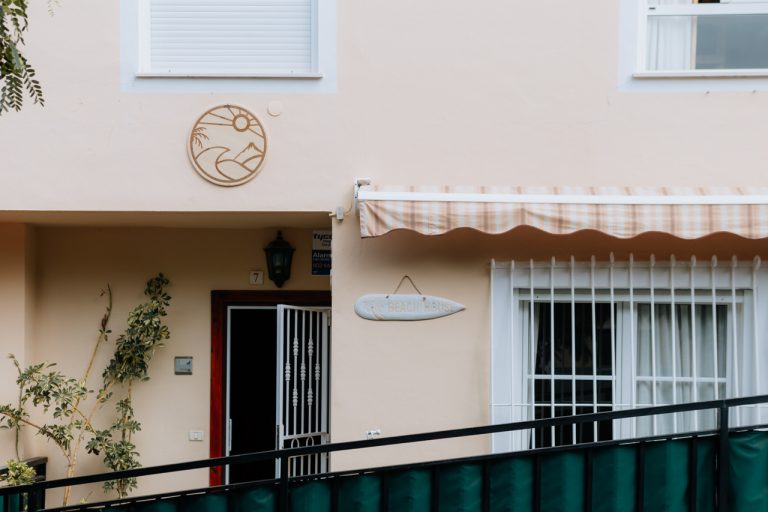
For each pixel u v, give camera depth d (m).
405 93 7.88
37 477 8.89
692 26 8.08
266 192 7.88
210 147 7.88
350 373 7.80
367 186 7.66
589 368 7.82
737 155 7.77
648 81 7.81
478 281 7.81
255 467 9.77
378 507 6.34
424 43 7.89
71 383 9.15
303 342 8.62
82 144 7.88
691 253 7.72
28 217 8.41
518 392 7.80
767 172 7.76
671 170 7.80
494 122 7.86
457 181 7.85
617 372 7.81
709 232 7.12
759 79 7.76
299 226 9.22
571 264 7.73
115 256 9.51
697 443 6.23
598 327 7.85
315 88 7.90
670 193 7.41
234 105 7.88
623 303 7.85
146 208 7.88
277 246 9.45
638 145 7.81
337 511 6.31
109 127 7.88
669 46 8.09
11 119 7.88
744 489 6.12
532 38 7.87
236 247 9.62
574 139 7.83
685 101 7.80
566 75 7.85
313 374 9.17
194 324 9.58
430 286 7.82
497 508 6.28
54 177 7.88
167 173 7.89
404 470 6.32
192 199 7.88
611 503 6.20
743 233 7.11
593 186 7.80
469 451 7.74
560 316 7.86
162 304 9.42
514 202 7.21
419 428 7.77
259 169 7.86
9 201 7.88
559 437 7.80
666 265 7.73
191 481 9.52
